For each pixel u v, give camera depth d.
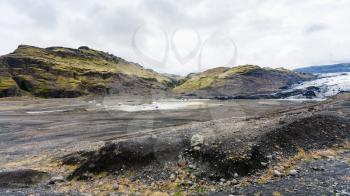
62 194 10.59
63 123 35.53
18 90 113.00
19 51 154.50
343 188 9.26
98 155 13.15
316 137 14.66
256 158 11.84
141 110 47.19
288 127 14.63
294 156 12.66
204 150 12.30
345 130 15.90
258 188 9.87
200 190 10.22
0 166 15.28
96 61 172.88
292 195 8.95
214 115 34.56
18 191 11.02
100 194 10.58
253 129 14.54
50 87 117.56
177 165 11.91
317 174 10.84
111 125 31.19
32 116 45.81
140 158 12.45
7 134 28.14
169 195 10.05
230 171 11.16
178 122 31.02
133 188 10.89
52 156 16.56
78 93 114.75
